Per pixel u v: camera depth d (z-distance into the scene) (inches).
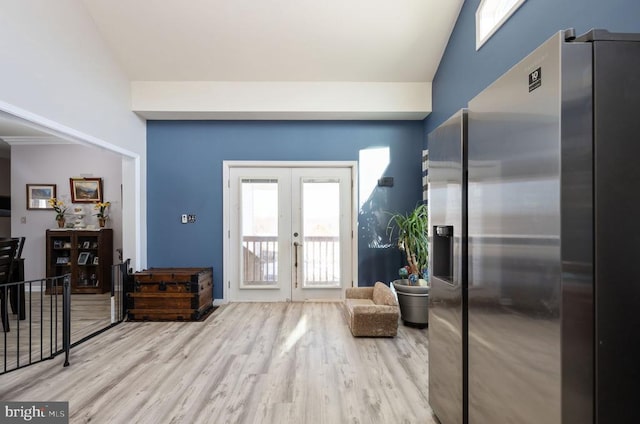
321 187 188.5
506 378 49.3
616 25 65.7
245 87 171.9
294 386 95.8
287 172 188.5
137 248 177.3
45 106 116.6
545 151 41.0
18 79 106.0
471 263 60.4
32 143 229.5
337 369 106.3
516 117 47.1
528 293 44.3
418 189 186.1
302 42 150.3
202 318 158.7
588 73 39.1
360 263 185.5
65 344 108.7
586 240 39.0
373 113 175.2
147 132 186.2
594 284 39.1
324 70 165.5
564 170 38.8
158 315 155.9
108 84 152.0
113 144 156.2
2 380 99.1
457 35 140.3
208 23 141.6
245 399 89.0
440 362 74.5
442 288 73.4
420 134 186.5
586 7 73.2
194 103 171.5
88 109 138.7
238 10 136.3
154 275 156.5
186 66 162.9
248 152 186.4
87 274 222.5
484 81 118.6
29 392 92.4
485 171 55.6
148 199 186.2
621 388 39.0
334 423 79.1
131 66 162.2
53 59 119.8
